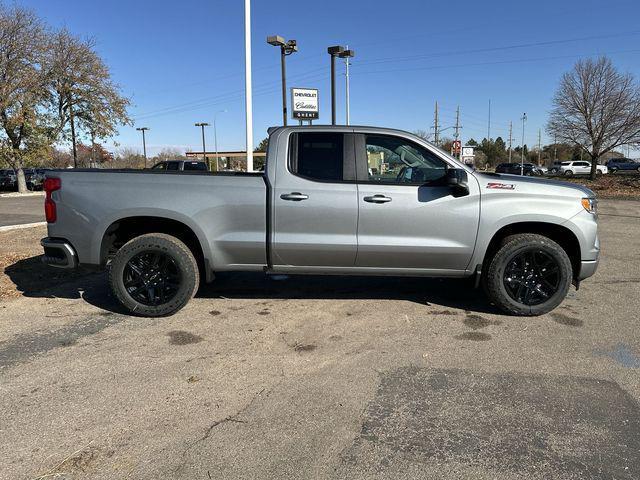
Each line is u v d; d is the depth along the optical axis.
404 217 4.87
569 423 3.11
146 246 4.90
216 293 5.95
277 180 4.88
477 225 4.90
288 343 4.40
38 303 5.51
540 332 4.67
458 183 4.68
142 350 4.24
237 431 3.01
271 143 4.96
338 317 5.09
